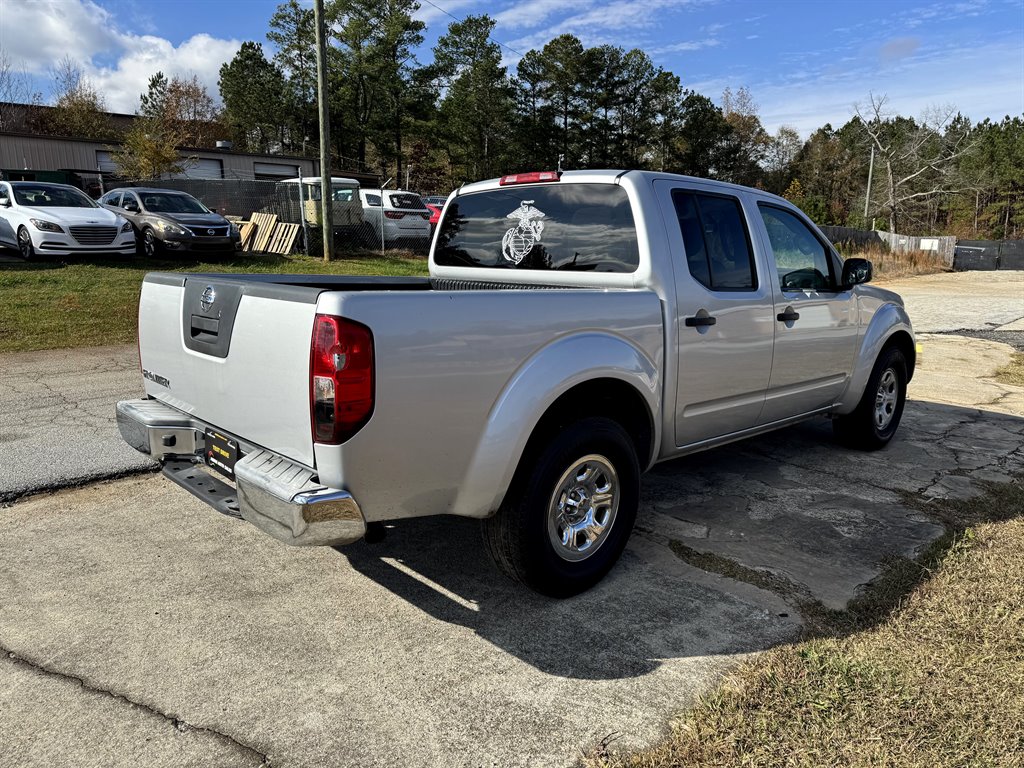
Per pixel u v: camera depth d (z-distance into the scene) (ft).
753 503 14.03
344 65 190.70
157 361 11.25
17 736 7.38
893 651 8.89
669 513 13.50
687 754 7.20
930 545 12.01
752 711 7.82
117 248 45.85
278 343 8.41
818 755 7.14
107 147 95.76
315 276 12.73
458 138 189.06
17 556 11.33
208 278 10.27
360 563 11.34
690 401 12.06
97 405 20.49
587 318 10.00
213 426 10.09
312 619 9.71
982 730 7.45
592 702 8.04
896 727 7.52
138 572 10.88
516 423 9.04
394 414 8.14
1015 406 22.74
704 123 201.26
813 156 278.26
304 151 195.31
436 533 12.55
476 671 8.61
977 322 44.91
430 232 67.05
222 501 9.31
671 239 11.59
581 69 181.57
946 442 18.51
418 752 7.26
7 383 23.18
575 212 12.26
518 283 13.12
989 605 9.96
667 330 11.32
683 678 8.46
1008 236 274.57
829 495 14.51
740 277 12.88
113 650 8.89
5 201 46.24
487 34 186.29
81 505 13.39
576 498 10.21
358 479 8.11
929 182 185.98
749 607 10.08
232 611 9.85
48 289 38.55
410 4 185.37
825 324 14.88
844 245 101.96
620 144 193.26
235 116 209.05
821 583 10.76
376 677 8.47
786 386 14.24
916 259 111.34
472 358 8.68
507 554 9.71
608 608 10.09
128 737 7.41
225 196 75.36
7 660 8.64
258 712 7.83
